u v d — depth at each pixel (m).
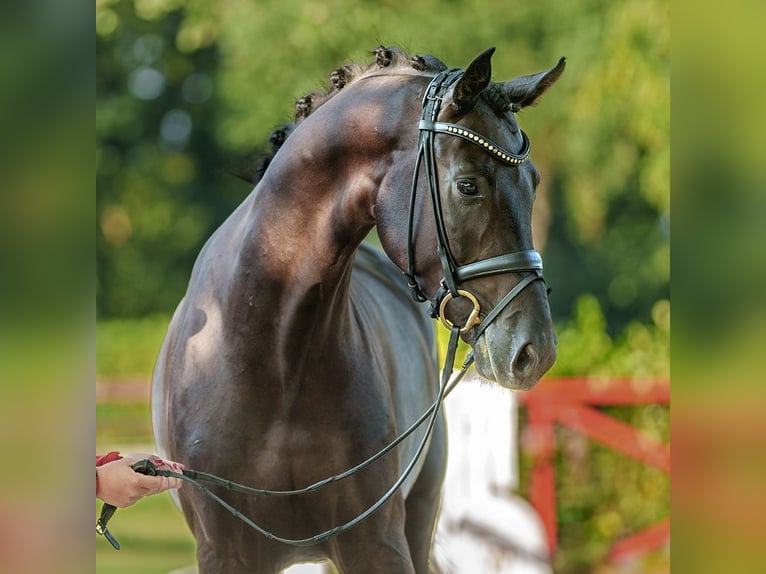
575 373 13.09
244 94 22.84
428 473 6.77
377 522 5.10
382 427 5.12
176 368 5.27
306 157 4.81
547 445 11.19
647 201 22.48
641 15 19.73
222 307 5.10
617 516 11.63
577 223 22.86
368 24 21.41
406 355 6.08
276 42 22.19
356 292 5.90
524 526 9.57
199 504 5.06
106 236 29.23
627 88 20.02
